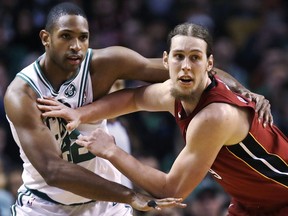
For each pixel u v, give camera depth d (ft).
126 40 63.36
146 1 67.36
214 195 41.70
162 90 28.43
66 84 27.99
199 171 26.03
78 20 26.71
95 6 65.72
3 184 43.11
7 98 27.45
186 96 26.03
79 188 26.25
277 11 69.15
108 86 28.91
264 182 27.17
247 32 67.72
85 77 28.27
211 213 41.47
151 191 26.20
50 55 27.27
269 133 27.25
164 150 53.98
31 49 62.85
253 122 26.55
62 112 27.35
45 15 63.57
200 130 25.76
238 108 26.32
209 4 68.80
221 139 25.89
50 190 29.09
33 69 27.84
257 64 63.21
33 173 28.91
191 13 66.95
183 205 25.53
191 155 26.03
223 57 62.34
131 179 26.35
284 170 27.32
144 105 29.14
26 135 26.78
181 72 25.73
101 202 29.81
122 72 28.84
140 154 47.67
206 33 26.12
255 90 59.57
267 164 26.99
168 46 26.71
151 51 62.39
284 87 59.72
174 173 26.11
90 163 28.84
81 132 28.66
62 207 29.40
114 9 65.82
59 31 26.61
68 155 28.40
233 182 27.66
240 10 69.00
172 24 65.98
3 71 58.18
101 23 65.10
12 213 30.12
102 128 28.91
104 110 28.71
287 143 27.96
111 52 28.63
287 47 64.64
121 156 26.43
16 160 54.13
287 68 61.93
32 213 29.43
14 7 63.87
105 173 29.37
